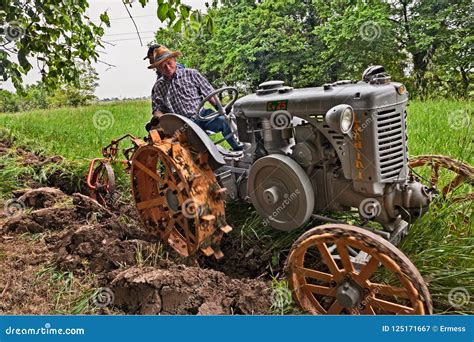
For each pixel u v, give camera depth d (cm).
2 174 535
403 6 1433
